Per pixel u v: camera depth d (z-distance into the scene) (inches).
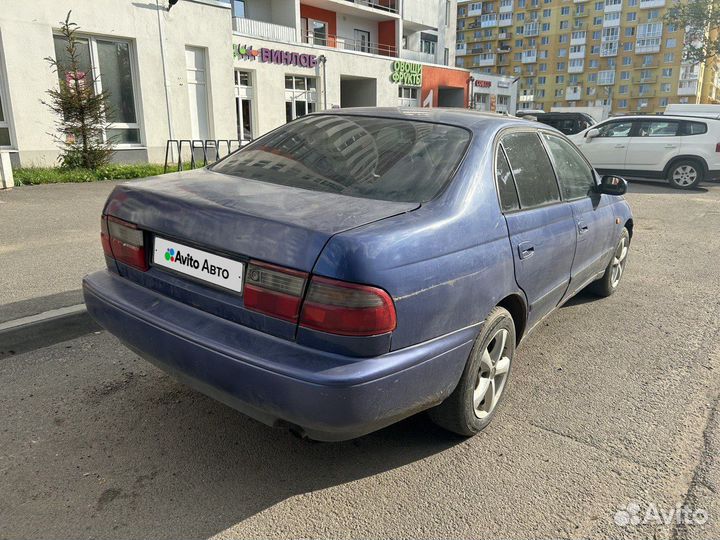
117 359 142.6
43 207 336.5
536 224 122.9
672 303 205.2
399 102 1296.8
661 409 128.1
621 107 3673.7
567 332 174.9
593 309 197.2
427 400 93.6
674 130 530.0
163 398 125.3
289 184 108.4
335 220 86.7
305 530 87.6
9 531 84.4
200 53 682.2
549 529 89.4
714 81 3698.3
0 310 161.3
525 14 3966.5
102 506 90.8
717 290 222.2
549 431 117.9
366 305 79.8
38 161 523.5
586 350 161.2
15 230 271.7
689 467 106.4
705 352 161.3
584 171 169.5
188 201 96.3
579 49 3757.4
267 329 85.4
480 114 133.7
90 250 236.4
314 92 1067.3
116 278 110.5
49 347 147.7
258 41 922.7
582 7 3703.3
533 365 150.4
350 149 116.6
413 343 88.1
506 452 109.9
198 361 88.6
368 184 104.6
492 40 4146.2
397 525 89.4
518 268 113.9
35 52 507.5
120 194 109.3
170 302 98.2
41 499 91.6
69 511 89.3
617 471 104.7
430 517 91.4
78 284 189.6
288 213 89.0
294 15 1058.7
